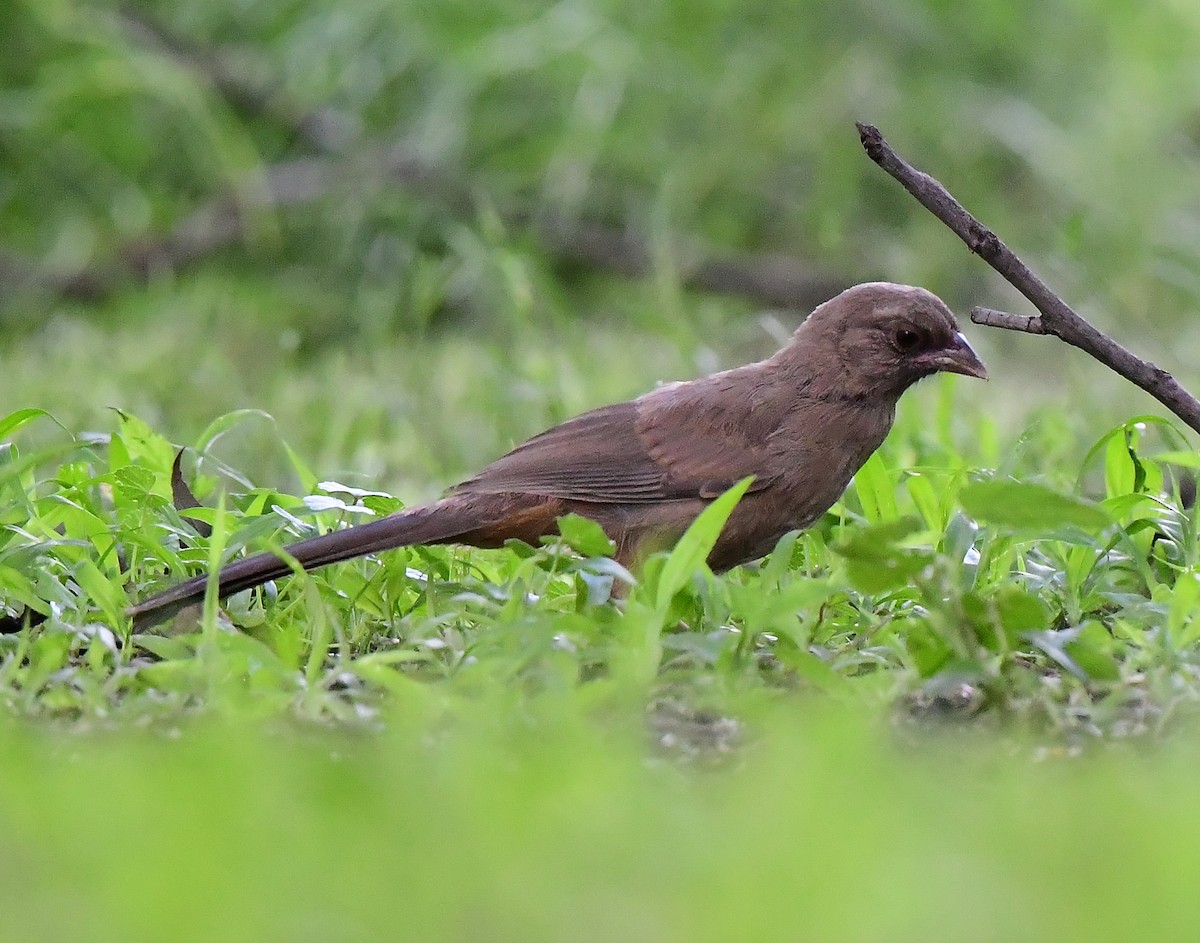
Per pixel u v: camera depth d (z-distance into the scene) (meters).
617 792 6.55
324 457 14.86
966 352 10.73
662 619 8.48
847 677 8.61
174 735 7.87
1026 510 8.48
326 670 9.01
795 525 10.73
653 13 23.23
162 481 10.98
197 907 5.50
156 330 19.94
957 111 23.16
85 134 23.34
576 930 5.32
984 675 8.09
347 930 5.35
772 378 10.78
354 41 23.14
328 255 22.42
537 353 16.92
